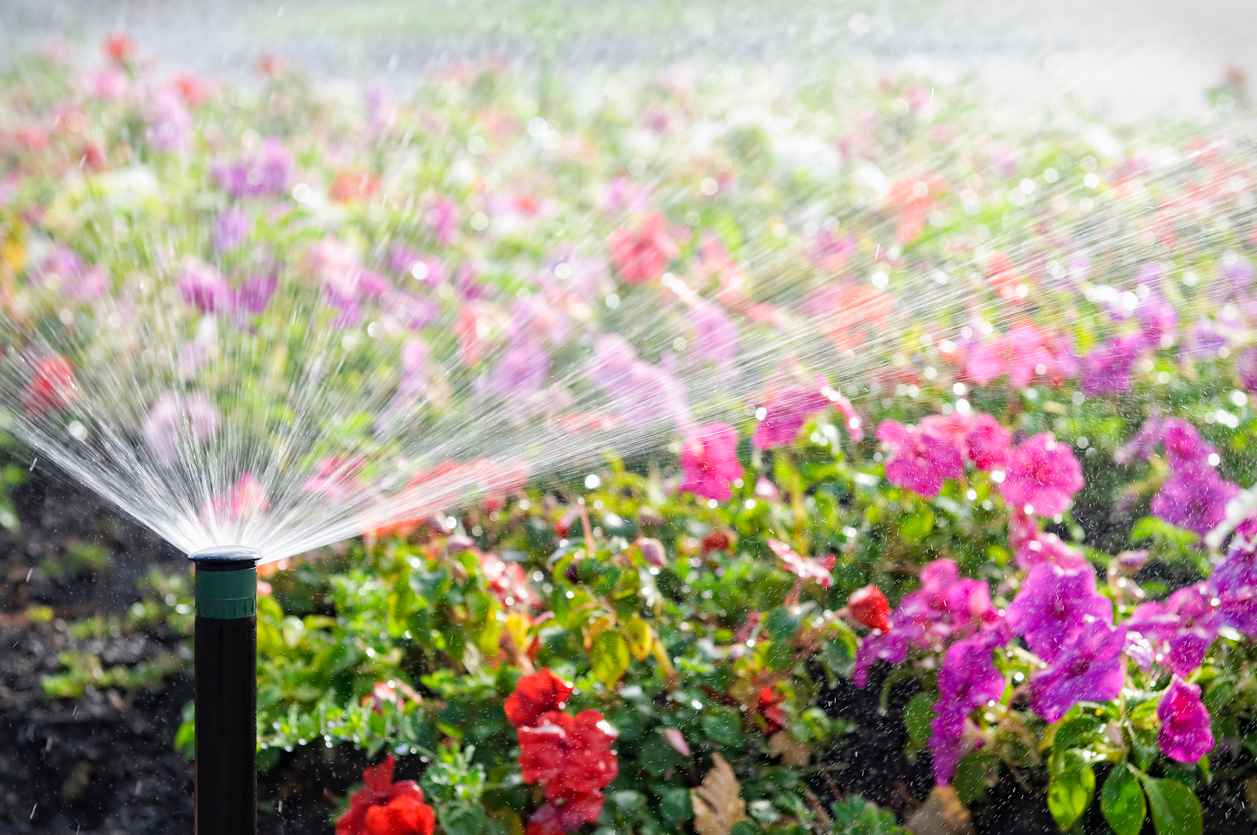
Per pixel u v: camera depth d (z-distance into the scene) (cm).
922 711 320
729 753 320
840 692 359
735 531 352
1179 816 294
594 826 303
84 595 433
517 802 292
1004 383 446
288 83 1012
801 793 324
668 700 317
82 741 370
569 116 1005
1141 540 397
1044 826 328
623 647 307
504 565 334
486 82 1120
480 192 754
